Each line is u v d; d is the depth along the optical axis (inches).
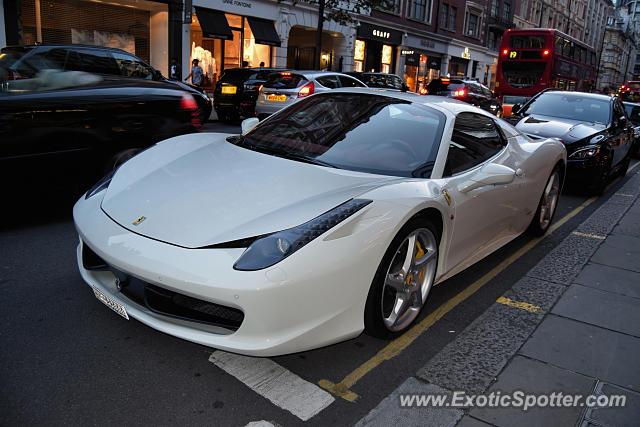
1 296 111.4
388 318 100.7
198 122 203.8
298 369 91.8
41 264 130.6
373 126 124.1
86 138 169.0
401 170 110.0
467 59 1389.0
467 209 117.0
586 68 954.1
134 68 251.9
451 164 117.7
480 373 93.7
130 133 180.1
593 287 139.0
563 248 174.2
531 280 142.7
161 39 653.3
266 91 440.8
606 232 198.1
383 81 587.5
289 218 85.0
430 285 111.1
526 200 157.3
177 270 79.3
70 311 107.0
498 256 163.5
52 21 558.3
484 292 133.9
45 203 185.6
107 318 105.1
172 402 80.4
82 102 166.6
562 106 306.5
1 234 151.7
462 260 126.1
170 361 91.6
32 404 77.5
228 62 743.7
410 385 88.7
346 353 98.4
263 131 132.9
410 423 78.9
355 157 113.7
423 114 127.0
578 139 261.4
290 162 109.7
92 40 599.8
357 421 78.7
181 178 104.8
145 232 87.8
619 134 292.7
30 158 156.5
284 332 80.4
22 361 88.3
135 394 81.7
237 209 89.6
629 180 354.3
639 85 1600.6
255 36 751.1
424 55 1210.0
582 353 103.0
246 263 78.1
